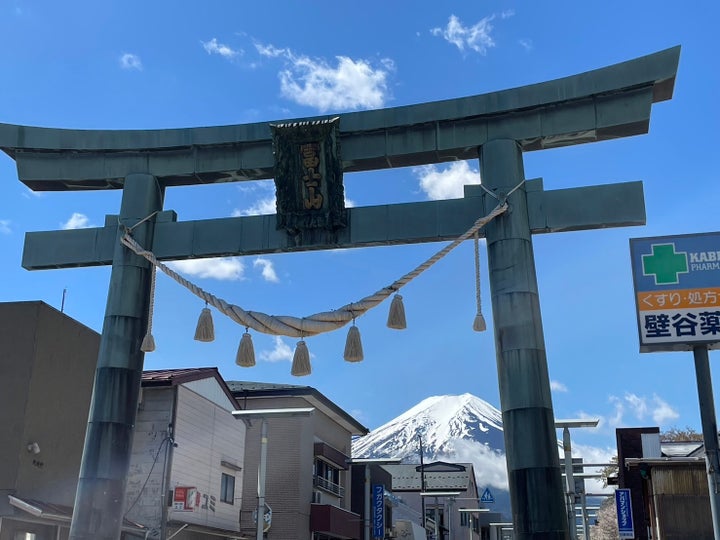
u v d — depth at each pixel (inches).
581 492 1333.7
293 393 1454.2
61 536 724.7
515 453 394.0
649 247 459.8
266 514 1317.7
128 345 457.7
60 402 760.3
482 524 3331.7
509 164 444.1
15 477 684.1
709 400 432.1
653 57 431.2
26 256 493.4
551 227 434.3
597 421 972.6
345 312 430.0
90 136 496.4
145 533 942.4
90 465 430.6
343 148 469.7
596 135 448.1
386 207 456.8
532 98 447.8
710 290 444.5
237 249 469.7
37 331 734.5
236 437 1213.7
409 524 1978.3
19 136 497.4
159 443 1002.1
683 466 902.4
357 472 1770.4
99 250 487.5
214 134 485.4
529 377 402.6
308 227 455.5
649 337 444.1
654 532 936.3
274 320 431.5
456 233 444.8
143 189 487.5
